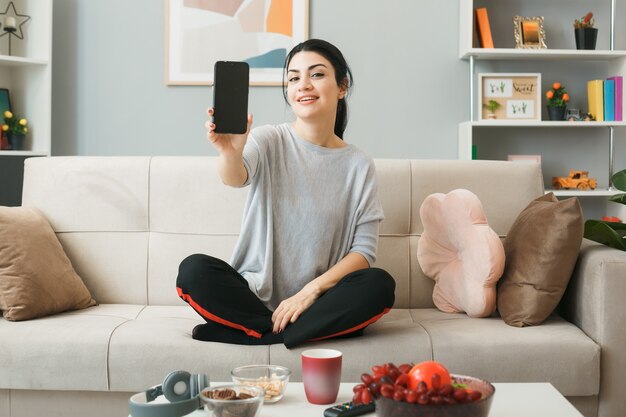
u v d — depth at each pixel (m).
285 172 2.06
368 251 2.06
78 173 2.40
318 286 1.93
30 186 2.42
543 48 3.69
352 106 3.84
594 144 3.88
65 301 2.12
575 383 1.84
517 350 1.84
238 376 1.34
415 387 1.05
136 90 3.84
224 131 1.73
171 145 3.86
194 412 1.26
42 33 3.66
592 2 3.87
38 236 2.17
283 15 3.79
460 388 1.05
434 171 2.40
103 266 2.34
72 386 1.84
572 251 1.99
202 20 3.80
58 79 3.84
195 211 2.35
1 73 3.69
